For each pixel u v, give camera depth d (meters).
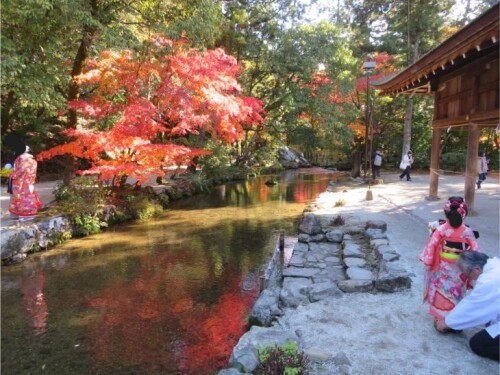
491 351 3.08
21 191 7.76
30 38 8.23
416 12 19.34
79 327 4.54
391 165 23.80
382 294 4.57
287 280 5.30
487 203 10.21
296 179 20.20
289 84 17.89
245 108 11.65
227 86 10.77
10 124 14.28
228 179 19.19
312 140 20.77
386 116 23.66
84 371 3.70
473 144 8.22
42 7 7.39
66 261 6.88
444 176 18.55
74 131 8.84
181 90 9.66
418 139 22.78
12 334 4.37
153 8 10.12
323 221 8.59
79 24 8.73
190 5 9.66
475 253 3.25
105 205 9.66
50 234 7.77
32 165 7.90
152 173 10.29
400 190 13.34
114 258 7.05
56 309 5.00
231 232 8.95
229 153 21.81
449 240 3.55
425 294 3.78
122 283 5.87
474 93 7.41
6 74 7.11
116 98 11.59
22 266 6.61
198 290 5.60
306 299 4.44
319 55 16.91
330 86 17.61
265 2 18.28
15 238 6.85
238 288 5.66
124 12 10.30
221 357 3.90
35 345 4.15
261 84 20.61
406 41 21.03
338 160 29.52
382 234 7.04
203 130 15.91
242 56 18.14
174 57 9.45
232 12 17.64
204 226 9.55
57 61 8.99
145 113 9.28
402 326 3.75
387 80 9.32
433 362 3.11
